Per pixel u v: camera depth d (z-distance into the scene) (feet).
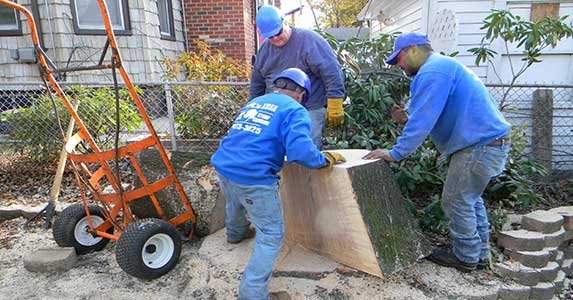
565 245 10.02
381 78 13.17
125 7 21.06
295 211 8.95
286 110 6.86
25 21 19.31
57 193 11.14
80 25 20.18
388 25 26.76
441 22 14.82
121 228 9.52
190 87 14.94
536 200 11.18
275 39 9.55
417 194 12.01
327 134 12.83
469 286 8.00
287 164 8.57
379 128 12.60
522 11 15.29
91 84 14.49
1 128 14.55
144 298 8.07
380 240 7.61
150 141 8.59
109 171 9.13
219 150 7.45
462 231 8.11
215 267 8.33
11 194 13.20
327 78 9.90
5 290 8.48
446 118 7.67
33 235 11.00
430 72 7.32
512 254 8.98
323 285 7.77
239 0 26.99
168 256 8.78
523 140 13.19
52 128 14.37
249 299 7.04
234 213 8.59
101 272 9.14
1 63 19.56
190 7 27.09
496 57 15.61
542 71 15.74
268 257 7.07
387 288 7.79
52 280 8.86
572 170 14.89
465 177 7.68
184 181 10.38
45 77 8.45
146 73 21.97
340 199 7.66
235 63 18.66
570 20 15.15
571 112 15.43
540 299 8.52
